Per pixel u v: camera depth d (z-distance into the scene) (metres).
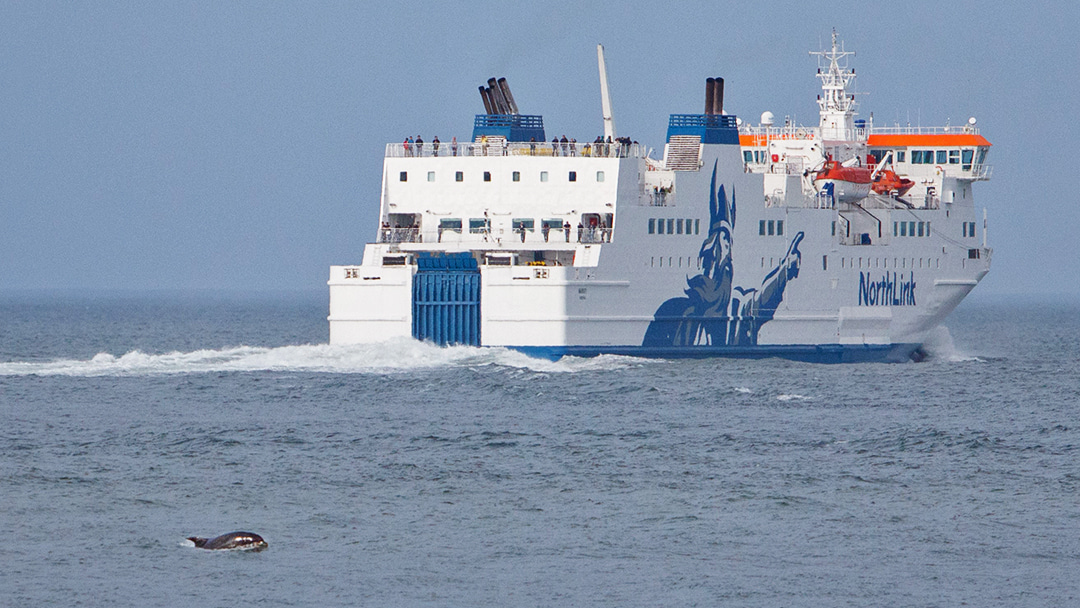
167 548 158.00
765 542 163.38
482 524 169.62
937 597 145.25
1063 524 172.25
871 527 170.25
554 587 146.88
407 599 142.88
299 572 150.25
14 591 143.50
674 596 144.75
